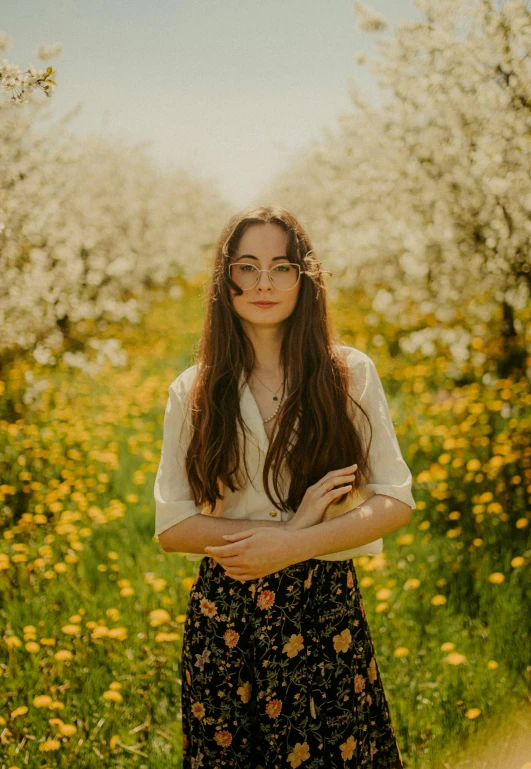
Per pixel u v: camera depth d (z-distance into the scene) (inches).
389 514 64.1
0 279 217.6
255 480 67.3
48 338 261.3
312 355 67.6
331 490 63.3
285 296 66.4
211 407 66.9
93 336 338.6
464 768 81.6
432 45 186.4
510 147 173.6
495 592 114.8
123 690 97.2
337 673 66.1
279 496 66.7
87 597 119.0
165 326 407.8
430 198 211.0
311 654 65.5
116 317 316.8
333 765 65.6
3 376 265.7
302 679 64.9
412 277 244.5
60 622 112.8
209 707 66.7
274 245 66.0
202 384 68.0
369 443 67.6
